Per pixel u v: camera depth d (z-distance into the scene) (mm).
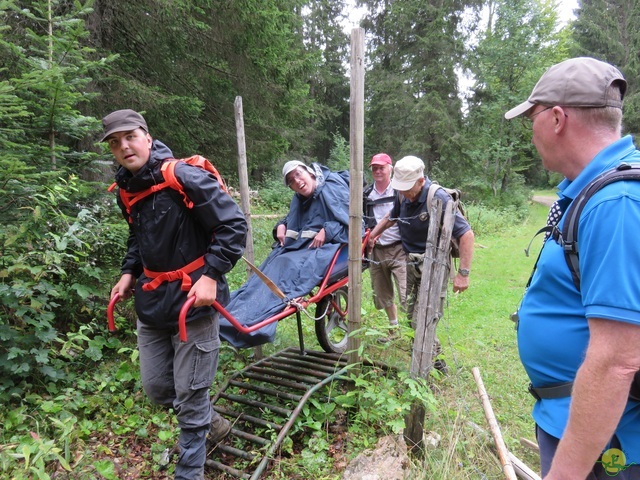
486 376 3904
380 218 4539
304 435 2951
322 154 24750
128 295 2592
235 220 2172
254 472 2523
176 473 2338
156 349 2410
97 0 5758
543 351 1362
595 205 1119
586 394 1062
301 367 3531
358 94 2811
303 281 3322
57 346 3619
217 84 8109
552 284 1325
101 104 6027
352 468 2473
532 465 2824
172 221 2150
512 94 19703
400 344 4156
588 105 1238
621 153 1200
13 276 3076
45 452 2080
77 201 3895
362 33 2740
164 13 6266
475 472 2568
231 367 3770
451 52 20703
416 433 2703
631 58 27062
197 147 8375
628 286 1016
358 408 3027
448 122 20000
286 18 8297
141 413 3137
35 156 3572
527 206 19469
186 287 2186
